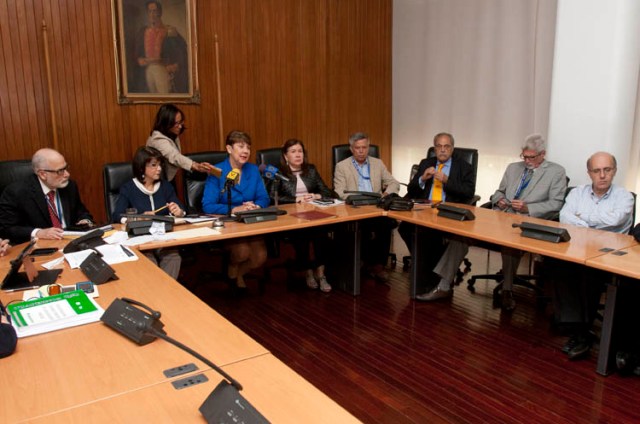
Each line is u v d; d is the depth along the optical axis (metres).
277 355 2.98
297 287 4.13
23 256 2.13
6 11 4.14
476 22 5.43
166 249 3.15
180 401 1.29
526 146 3.84
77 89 4.50
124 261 2.49
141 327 1.55
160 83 4.84
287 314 3.58
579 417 2.36
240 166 3.73
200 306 1.93
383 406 2.46
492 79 5.36
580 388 2.61
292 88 5.70
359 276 3.91
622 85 3.90
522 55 5.07
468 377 2.73
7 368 1.46
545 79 4.89
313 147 5.96
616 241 2.87
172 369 1.45
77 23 4.43
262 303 3.79
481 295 3.95
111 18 4.55
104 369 1.45
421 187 4.32
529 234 2.94
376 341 3.16
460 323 3.43
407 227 4.15
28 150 4.36
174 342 1.37
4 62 4.18
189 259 3.78
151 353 1.55
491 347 3.08
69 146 4.53
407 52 6.23
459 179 4.11
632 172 4.21
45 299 1.89
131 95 4.70
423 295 3.83
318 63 5.84
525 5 4.99
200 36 5.04
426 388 2.62
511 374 2.76
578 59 4.05
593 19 3.94
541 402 2.49
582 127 4.10
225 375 1.27
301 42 5.68
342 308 3.69
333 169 4.58
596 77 3.98
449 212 3.48
